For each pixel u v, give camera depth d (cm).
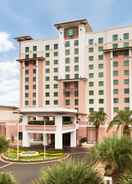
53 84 8581
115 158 1545
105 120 7012
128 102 7462
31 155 4778
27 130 6172
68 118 6688
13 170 3675
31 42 9069
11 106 8475
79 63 8206
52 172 1319
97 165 1559
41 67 8800
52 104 8531
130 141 1628
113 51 7756
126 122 5231
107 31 8000
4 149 3578
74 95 8138
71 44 8381
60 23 8381
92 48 8112
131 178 1262
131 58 7531
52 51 8719
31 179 3158
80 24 8269
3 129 7825
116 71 7719
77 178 1280
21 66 9125
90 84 7994
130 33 7700
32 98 8850
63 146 6500
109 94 7725
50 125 5956
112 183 1471
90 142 7194
